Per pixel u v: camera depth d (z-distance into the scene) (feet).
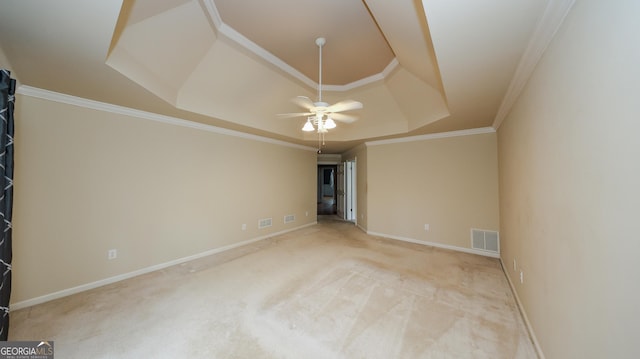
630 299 2.66
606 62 3.04
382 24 6.89
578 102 3.77
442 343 5.90
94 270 8.93
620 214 2.80
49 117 8.00
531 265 6.25
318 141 17.31
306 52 10.05
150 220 10.53
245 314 7.11
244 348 5.69
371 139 16.30
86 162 8.79
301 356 5.45
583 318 3.66
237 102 11.68
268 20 8.07
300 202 19.74
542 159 5.36
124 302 7.80
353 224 21.39
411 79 10.69
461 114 10.42
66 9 4.21
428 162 14.96
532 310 6.12
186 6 6.70
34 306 7.52
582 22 3.63
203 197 12.62
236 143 14.37
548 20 4.43
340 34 8.80
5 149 5.65
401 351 5.63
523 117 7.00
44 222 7.91
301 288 8.83
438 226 14.51
